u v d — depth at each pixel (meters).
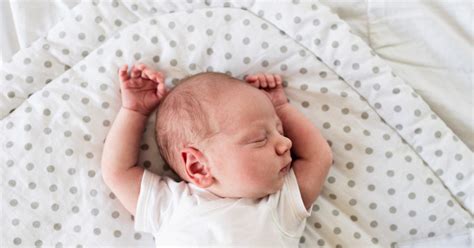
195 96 1.08
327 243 1.20
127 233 1.19
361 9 1.24
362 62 1.18
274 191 1.10
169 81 1.20
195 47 1.19
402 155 1.19
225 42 1.20
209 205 1.09
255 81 1.17
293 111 1.18
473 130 1.21
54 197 1.18
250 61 1.20
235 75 1.20
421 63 1.23
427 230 1.19
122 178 1.15
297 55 1.20
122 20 1.20
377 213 1.19
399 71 1.22
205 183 1.08
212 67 1.20
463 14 1.23
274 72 1.20
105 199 1.19
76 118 1.19
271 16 1.19
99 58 1.20
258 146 1.06
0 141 1.18
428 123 1.17
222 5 1.20
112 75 1.19
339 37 1.18
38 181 1.18
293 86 1.20
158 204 1.13
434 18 1.22
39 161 1.18
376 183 1.19
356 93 1.20
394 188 1.19
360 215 1.20
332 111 1.20
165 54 1.19
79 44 1.20
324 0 1.24
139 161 1.21
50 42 1.21
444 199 1.18
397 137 1.19
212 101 1.07
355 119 1.20
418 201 1.18
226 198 1.11
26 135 1.18
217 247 1.04
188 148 1.07
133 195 1.15
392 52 1.24
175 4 1.20
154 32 1.20
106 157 1.15
